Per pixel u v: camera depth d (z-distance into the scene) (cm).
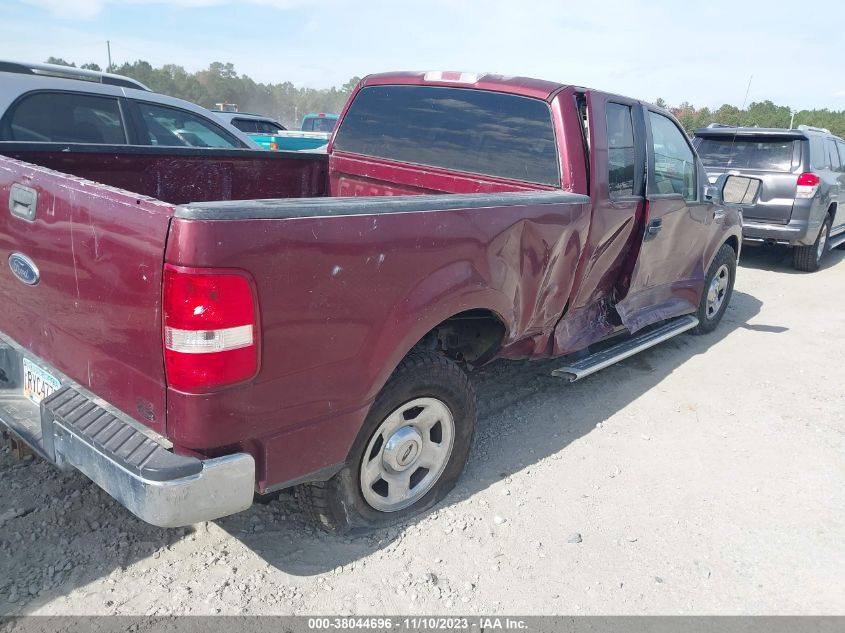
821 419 449
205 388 207
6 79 481
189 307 199
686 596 274
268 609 248
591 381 489
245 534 288
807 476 374
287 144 1308
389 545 290
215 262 198
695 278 550
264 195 445
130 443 218
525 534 304
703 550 304
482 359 352
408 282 258
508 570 280
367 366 252
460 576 274
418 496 311
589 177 361
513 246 306
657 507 334
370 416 270
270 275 212
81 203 224
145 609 243
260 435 228
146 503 207
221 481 216
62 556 265
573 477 356
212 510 217
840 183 970
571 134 357
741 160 913
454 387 301
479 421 414
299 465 244
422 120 417
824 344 615
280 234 212
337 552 283
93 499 300
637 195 412
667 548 303
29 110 489
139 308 212
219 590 255
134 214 207
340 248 229
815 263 940
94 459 222
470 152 394
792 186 871
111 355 230
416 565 279
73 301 238
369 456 281
